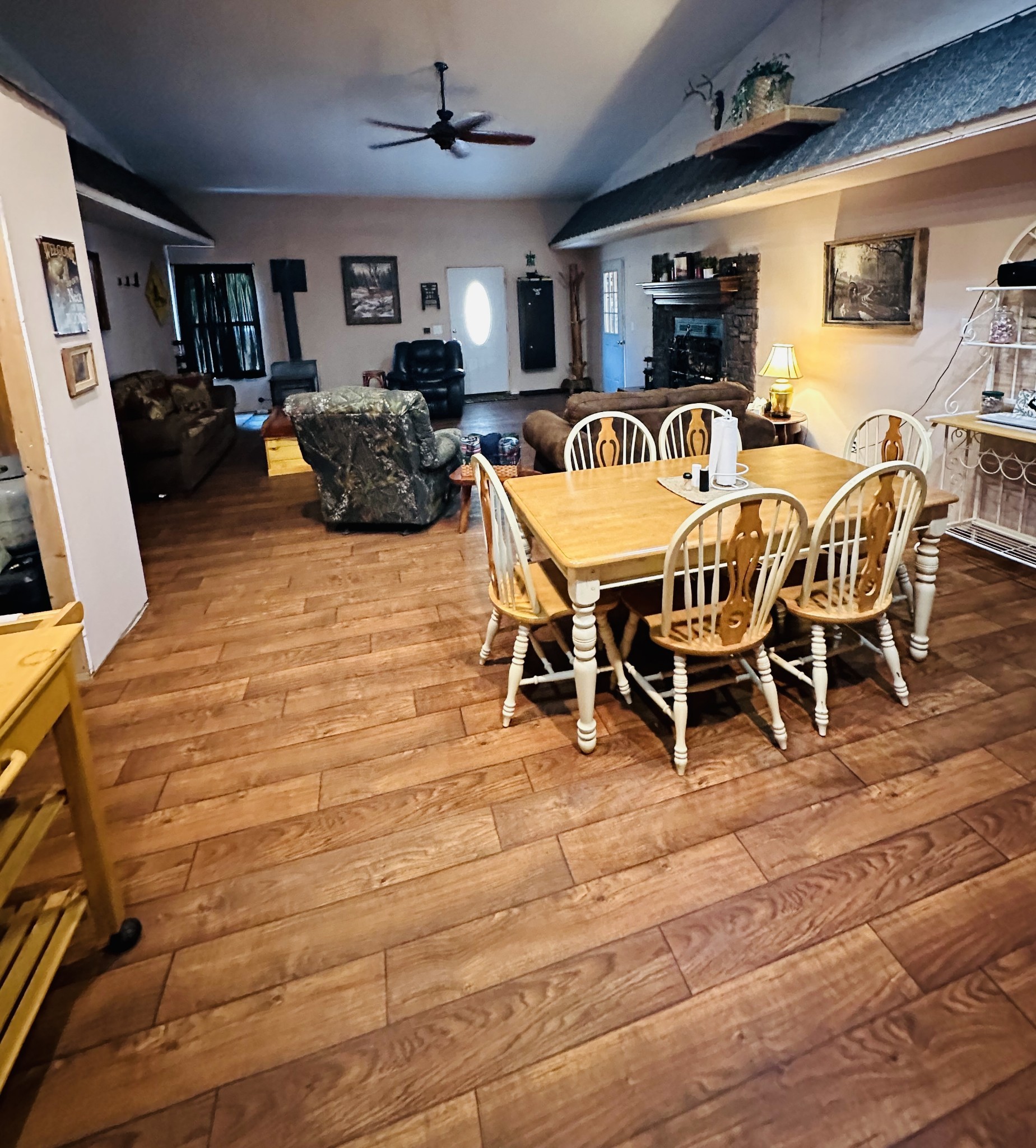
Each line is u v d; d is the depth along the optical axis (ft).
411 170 27.50
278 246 31.19
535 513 8.20
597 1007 4.99
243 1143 4.28
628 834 6.54
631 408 14.25
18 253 8.40
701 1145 4.17
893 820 6.56
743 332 20.88
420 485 14.84
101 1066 4.74
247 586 12.62
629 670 8.25
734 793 6.99
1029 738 7.56
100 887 5.33
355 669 9.62
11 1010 4.45
